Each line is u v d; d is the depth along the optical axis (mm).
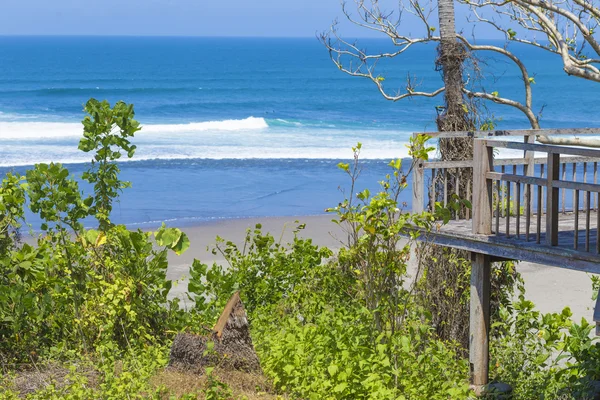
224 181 33031
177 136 46562
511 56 13844
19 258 7980
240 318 7504
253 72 124938
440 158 11117
